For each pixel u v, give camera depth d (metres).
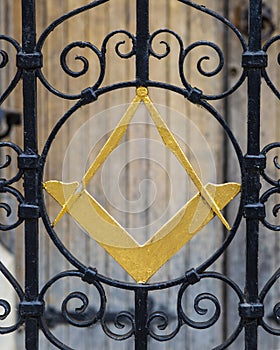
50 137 3.49
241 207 3.48
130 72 6.41
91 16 6.40
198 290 6.52
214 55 6.45
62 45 6.39
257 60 3.44
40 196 3.50
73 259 3.48
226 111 6.48
